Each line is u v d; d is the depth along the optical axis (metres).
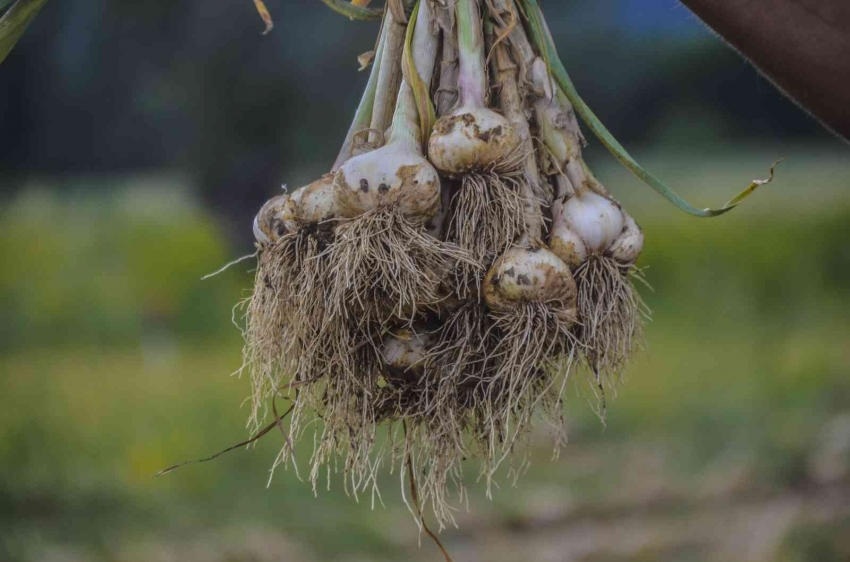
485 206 1.31
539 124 1.33
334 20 6.65
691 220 6.84
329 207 1.32
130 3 6.70
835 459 3.52
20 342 5.87
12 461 3.53
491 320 1.32
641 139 9.40
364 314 1.32
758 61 1.23
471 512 3.37
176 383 4.80
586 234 1.32
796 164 9.13
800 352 4.68
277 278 1.34
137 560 2.91
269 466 3.68
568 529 3.24
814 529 2.99
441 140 1.30
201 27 6.71
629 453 3.82
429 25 1.32
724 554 2.96
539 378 1.34
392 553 3.09
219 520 3.20
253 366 1.40
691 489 3.43
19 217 8.29
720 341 5.09
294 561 2.98
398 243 1.30
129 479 3.45
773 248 6.24
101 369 5.19
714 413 4.04
